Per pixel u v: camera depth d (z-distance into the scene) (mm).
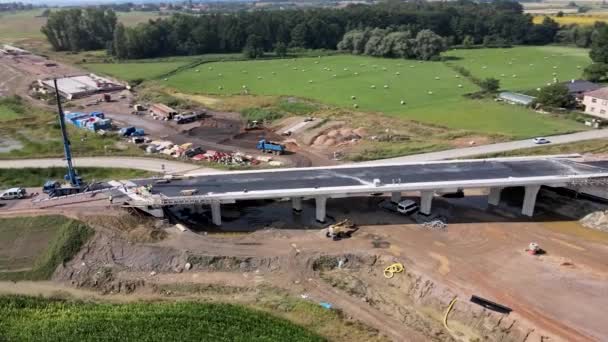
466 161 81625
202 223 74062
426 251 65000
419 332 51844
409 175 75812
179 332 50750
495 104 133625
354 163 95062
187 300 57094
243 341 49438
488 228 70688
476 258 63156
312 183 73688
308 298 56969
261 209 78562
